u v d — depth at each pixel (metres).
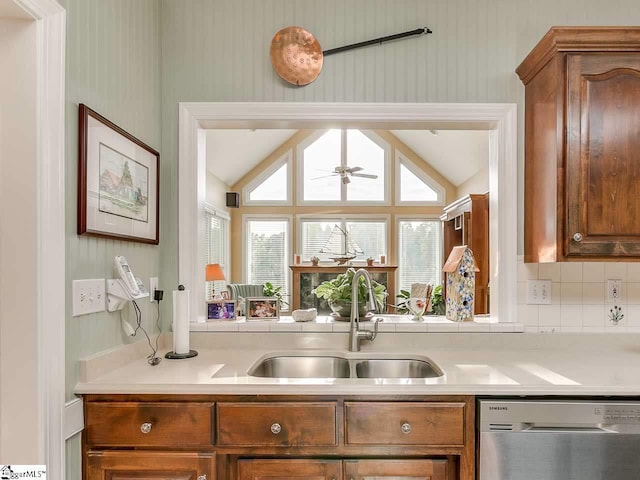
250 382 1.36
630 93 1.61
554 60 1.64
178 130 1.94
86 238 1.36
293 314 1.99
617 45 1.60
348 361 1.81
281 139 7.40
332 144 7.75
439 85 1.94
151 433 1.34
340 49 1.93
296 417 1.34
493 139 1.98
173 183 1.94
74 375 1.31
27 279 1.14
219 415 1.34
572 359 1.69
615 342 1.88
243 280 7.63
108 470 1.33
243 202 7.69
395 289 7.24
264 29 1.95
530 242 1.86
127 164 1.60
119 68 1.58
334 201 7.72
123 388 1.33
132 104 1.68
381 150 7.77
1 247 1.14
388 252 7.70
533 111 1.83
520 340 1.89
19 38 1.15
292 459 1.36
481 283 4.70
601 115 1.61
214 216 6.66
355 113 1.93
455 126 2.00
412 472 1.34
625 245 1.60
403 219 7.73
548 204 1.69
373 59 1.94
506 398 1.34
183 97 1.95
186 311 1.75
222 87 1.95
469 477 1.34
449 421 1.34
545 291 1.90
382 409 1.34
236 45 1.95
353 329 1.83
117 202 1.52
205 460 1.33
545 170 1.72
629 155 1.61
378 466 1.34
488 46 1.94
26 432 1.14
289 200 7.71
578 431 1.32
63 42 1.23
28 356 1.14
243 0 1.95
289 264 7.70
